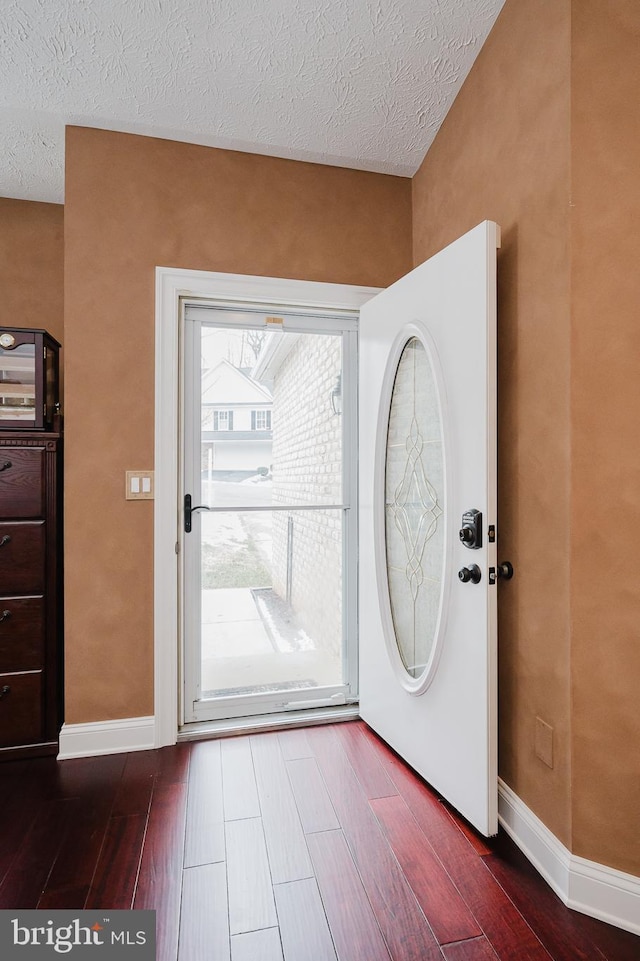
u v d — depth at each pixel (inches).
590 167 52.6
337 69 71.8
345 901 53.1
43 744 81.5
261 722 90.3
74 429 79.7
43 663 81.4
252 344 92.6
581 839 53.0
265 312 92.8
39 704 81.0
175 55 68.6
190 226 83.7
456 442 67.3
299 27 65.8
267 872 56.7
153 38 66.3
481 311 62.2
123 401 81.4
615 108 51.6
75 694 80.2
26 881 55.3
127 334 81.4
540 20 58.0
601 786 52.5
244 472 91.8
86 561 80.4
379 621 85.3
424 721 73.1
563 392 54.6
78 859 58.4
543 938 49.2
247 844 61.0
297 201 88.7
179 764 78.0
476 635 63.1
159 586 82.5
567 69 53.6
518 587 62.9
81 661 80.3
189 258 83.7
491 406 61.8
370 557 88.6
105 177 80.4
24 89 72.1
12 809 67.4
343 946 48.1
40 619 81.0
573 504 53.5
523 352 61.6
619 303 51.6
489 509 61.9
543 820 58.1
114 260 80.7
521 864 58.7
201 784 73.0
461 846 61.4
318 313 94.5
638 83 50.6
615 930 50.2
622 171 51.3
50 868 57.1
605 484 52.4
